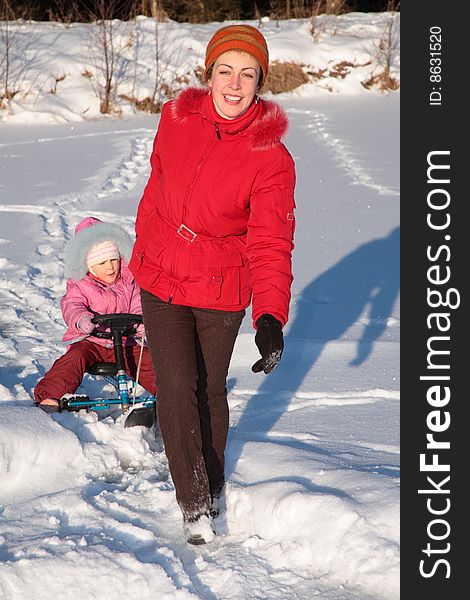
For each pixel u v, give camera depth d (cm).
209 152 303
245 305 318
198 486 311
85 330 434
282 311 298
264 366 289
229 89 295
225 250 313
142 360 449
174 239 312
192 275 310
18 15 1984
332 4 2019
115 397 467
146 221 333
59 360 437
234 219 309
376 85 1842
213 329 318
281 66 1805
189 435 309
